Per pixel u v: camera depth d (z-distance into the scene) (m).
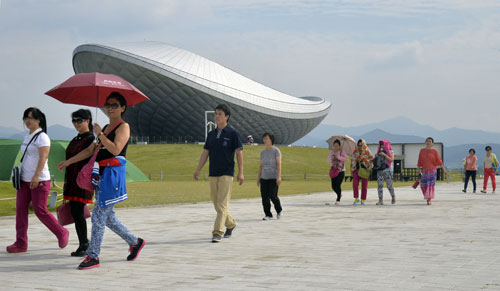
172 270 5.97
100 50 78.50
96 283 5.31
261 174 11.52
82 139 7.03
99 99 7.38
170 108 84.38
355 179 16.17
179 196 20.34
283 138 100.50
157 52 83.50
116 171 6.30
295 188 29.64
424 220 11.19
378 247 7.48
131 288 5.07
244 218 12.01
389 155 16.06
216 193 8.54
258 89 93.25
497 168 22.11
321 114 101.94
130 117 89.44
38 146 7.30
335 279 5.37
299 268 5.98
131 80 80.56
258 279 5.41
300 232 9.36
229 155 8.47
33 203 7.36
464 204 15.79
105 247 7.80
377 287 4.98
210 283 5.25
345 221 11.17
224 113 8.52
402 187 29.33
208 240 8.48
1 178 26.55
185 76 80.25
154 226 10.48
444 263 6.20
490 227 9.77
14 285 5.24
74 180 6.94
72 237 9.00
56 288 5.09
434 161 15.58
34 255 7.16
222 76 87.75
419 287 4.97
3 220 11.83
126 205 15.98
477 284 5.09
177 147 73.50
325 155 72.88
